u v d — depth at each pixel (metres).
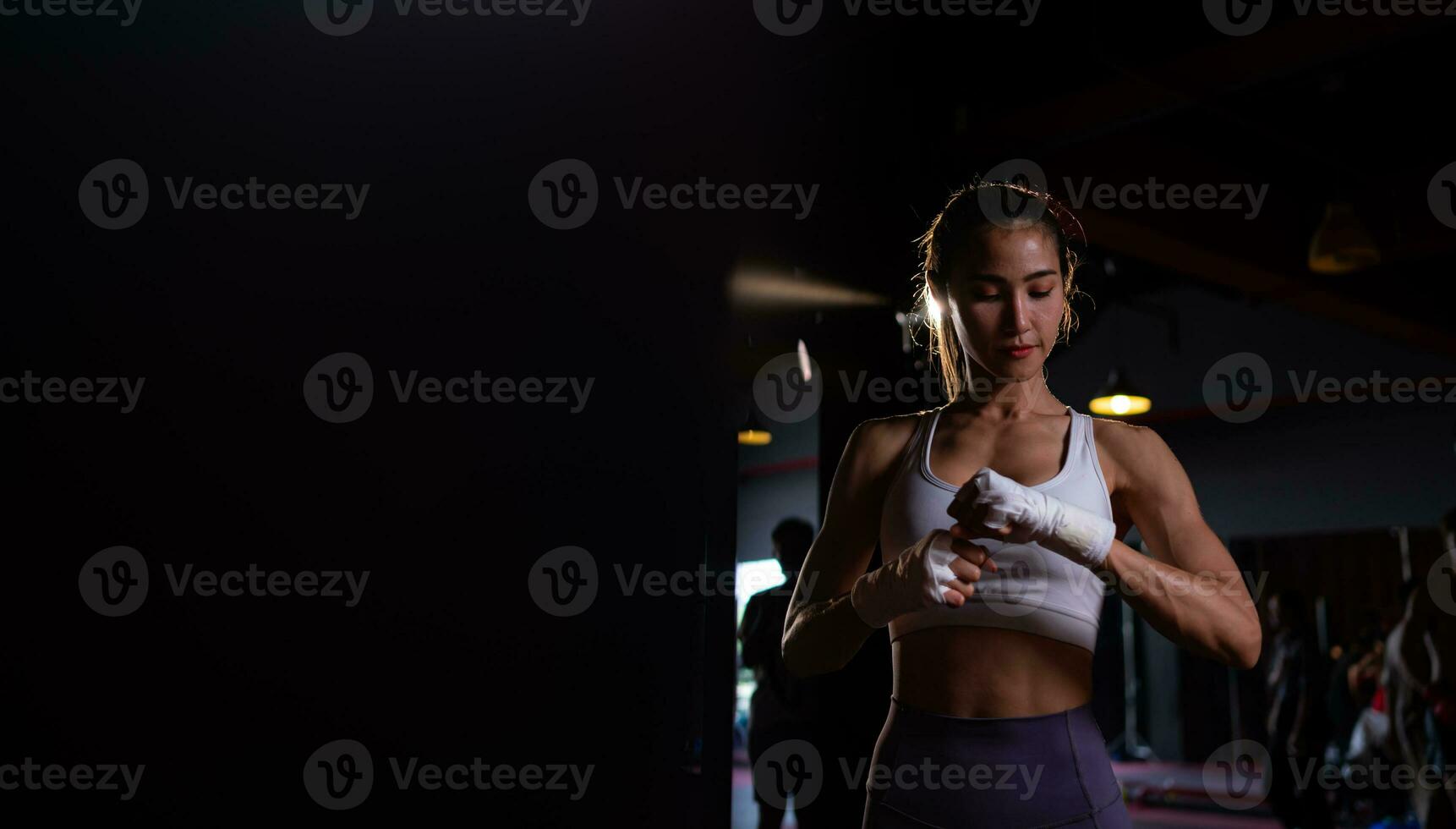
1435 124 6.68
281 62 2.28
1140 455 1.36
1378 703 6.74
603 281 2.68
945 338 1.55
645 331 2.74
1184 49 4.60
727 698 2.75
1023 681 1.29
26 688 1.87
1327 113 6.60
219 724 2.04
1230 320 10.51
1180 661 10.92
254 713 2.08
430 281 2.42
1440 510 9.55
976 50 4.36
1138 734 11.09
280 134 2.26
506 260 2.54
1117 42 4.62
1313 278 7.69
